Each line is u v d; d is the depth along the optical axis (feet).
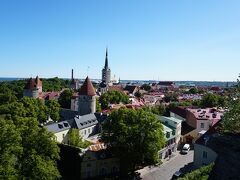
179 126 258.57
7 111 243.19
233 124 110.01
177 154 236.22
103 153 189.06
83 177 181.88
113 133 179.01
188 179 104.12
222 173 59.36
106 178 182.60
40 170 128.77
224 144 61.11
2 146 121.60
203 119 280.51
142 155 173.99
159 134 177.78
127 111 182.19
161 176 183.11
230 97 114.21
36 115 256.93
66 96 421.59
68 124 259.39
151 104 480.64
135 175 184.03
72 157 184.44
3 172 115.55
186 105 411.95
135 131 173.37
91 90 333.42
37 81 485.97
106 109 375.66
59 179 167.12
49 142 141.38
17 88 542.98
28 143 138.51
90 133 279.69
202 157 169.37
